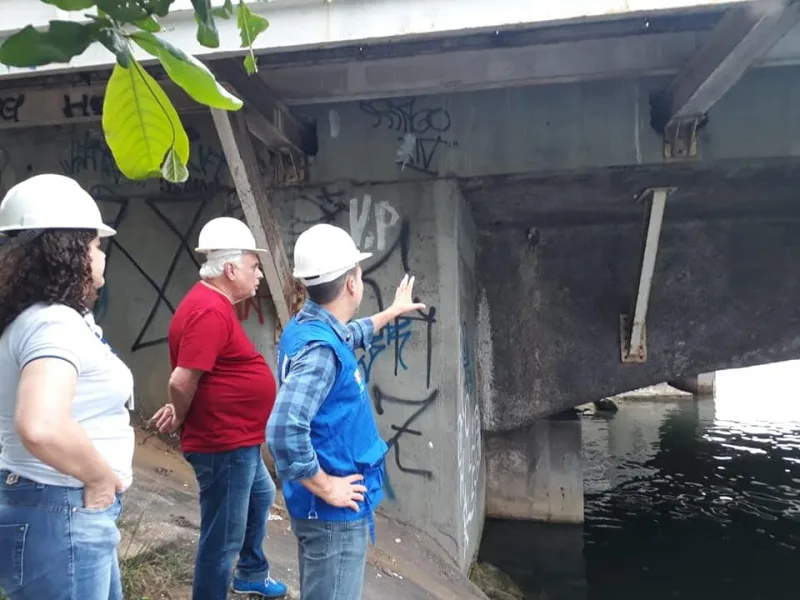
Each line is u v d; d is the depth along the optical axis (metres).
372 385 5.20
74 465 1.56
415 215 5.13
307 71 4.66
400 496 5.14
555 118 4.92
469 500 5.76
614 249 6.62
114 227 5.60
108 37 0.93
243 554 3.23
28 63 0.93
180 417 2.72
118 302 5.60
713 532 7.86
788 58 4.52
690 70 4.09
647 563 6.88
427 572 4.54
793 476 10.56
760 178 5.21
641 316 6.26
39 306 1.66
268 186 5.34
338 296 2.32
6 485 1.68
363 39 3.31
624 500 9.19
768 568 6.79
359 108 5.18
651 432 15.20
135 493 4.21
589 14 3.13
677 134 4.75
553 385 6.78
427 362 5.11
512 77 4.69
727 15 3.46
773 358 6.47
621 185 5.38
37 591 1.62
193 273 5.49
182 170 1.11
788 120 4.71
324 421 2.17
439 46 4.12
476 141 5.02
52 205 1.71
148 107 1.04
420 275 5.13
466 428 5.59
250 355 2.87
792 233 6.36
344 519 2.17
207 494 2.74
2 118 5.45
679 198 5.79
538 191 5.50
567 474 7.43
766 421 16.78
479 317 6.85
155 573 3.20
